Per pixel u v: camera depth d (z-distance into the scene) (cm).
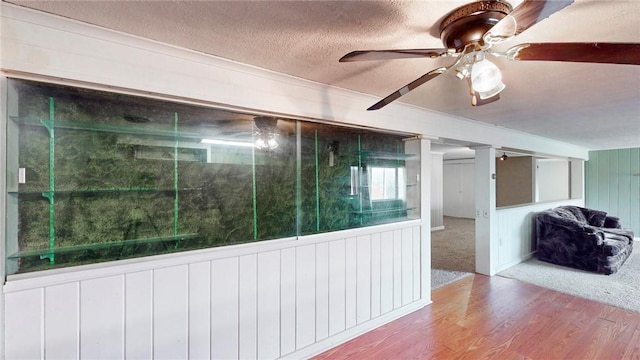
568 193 694
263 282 206
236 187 209
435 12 125
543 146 500
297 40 153
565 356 224
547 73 197
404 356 227
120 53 151
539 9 89
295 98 213
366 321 264
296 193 238
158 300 168
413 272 305
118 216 166
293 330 220
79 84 144
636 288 361
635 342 242
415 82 144
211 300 185
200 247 190
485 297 337
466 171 975
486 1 113
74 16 133
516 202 735
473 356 226
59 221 150
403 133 296
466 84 221
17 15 128
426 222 316
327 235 240
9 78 134
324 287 238
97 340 152
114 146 166
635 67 185
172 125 184
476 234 426
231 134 207
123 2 120
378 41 153
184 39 153
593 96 250
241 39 152
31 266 143
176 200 185
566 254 456
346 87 231
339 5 120
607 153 665
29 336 137
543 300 328
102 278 153
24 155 141
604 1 115
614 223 540
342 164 269
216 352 187
